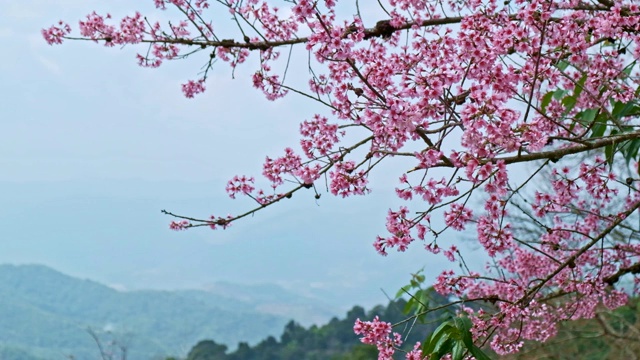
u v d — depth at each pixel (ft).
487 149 11.48
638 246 17.19
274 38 16.72
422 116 11.92
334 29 12.40
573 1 12.30
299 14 12.53
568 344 29.63
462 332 11.94
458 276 15.57
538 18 12.22
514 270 18.45
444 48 12.66
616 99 14.49
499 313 14.67
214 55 17.35
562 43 12.69
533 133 11.76
